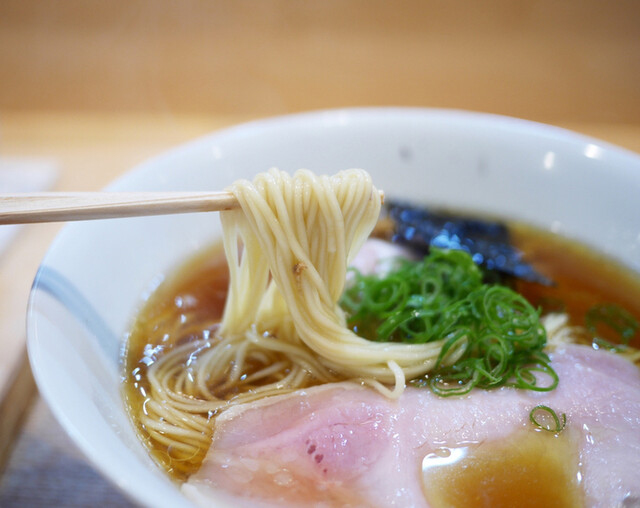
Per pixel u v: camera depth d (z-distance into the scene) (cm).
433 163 28
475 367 22
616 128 38
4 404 24
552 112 43
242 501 19
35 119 38
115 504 23
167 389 22
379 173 28
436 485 20
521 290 26
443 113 29
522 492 20
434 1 41
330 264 23
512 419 21
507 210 28
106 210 20
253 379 23
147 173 25
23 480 24
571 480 20
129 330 23
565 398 22
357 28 42
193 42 41
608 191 26
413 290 25
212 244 27
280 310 25
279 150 27
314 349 23
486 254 27
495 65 42
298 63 42
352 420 21
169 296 25
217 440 21
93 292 22
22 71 41
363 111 29
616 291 26
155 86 42
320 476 20
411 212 28
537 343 23
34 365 18
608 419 21
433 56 43
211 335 24
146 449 20
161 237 25
